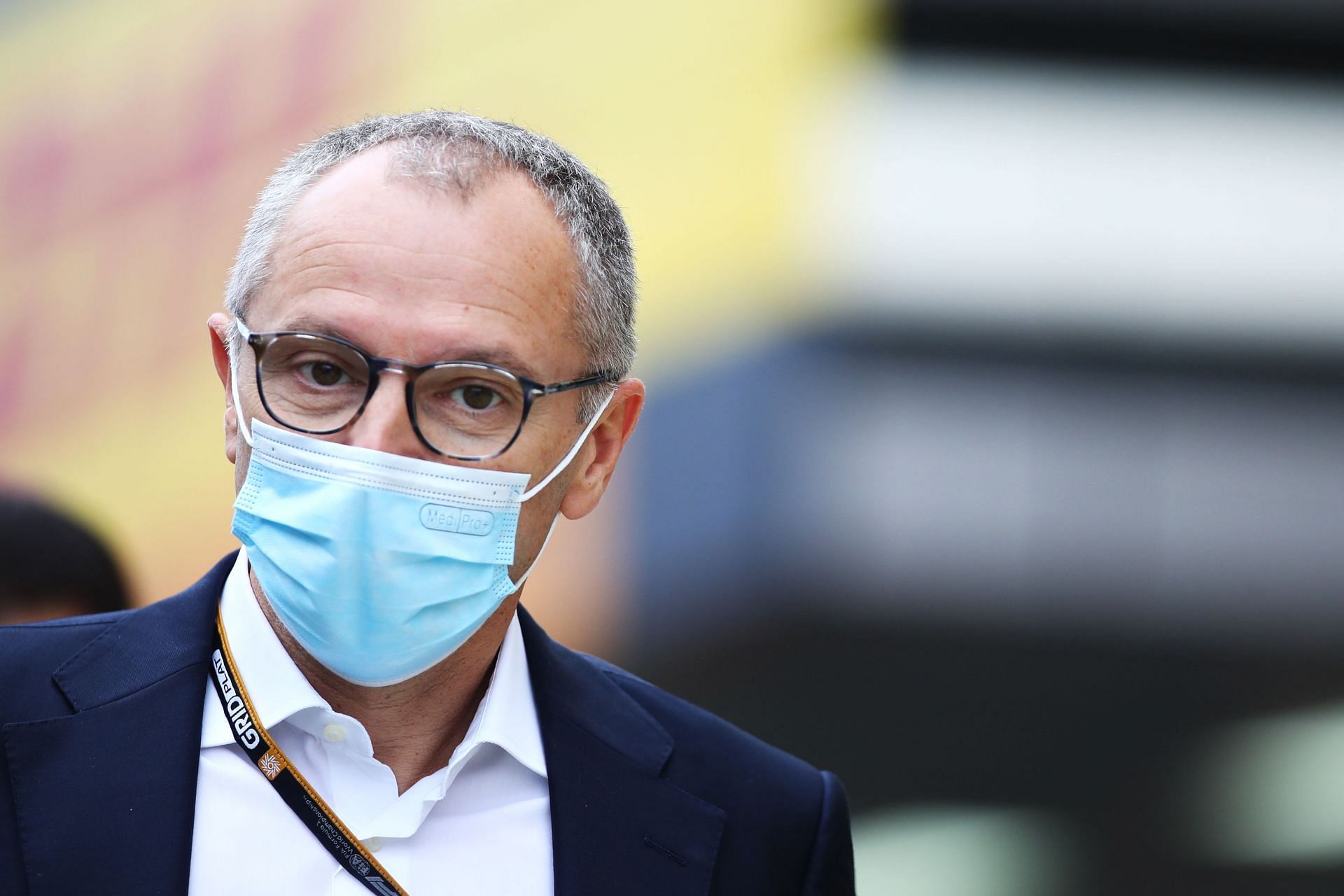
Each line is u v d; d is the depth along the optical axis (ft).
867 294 70.44
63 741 18.53
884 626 69.92
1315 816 69.26
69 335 71.87
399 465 18.40
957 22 70.64
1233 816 69.82
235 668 19.48
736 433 69.15
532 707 21.44
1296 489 70.54
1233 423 70.90
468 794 20.47
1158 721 69.92
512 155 19.76
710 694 68.90
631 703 22.58
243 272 19.60
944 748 70.13
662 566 67.97
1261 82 70.90
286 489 18.62
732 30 70.03
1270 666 70.08
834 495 69.92
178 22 72.28
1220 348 70.95
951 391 70.79
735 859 21.68
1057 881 68.85
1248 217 70.90
